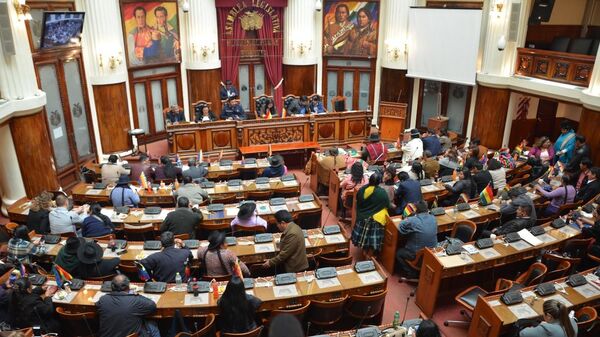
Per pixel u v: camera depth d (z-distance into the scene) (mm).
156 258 5871
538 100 14805
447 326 6496
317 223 8008
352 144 13867
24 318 5219
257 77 16266
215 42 14961
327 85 16484
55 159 10977
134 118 14047
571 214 7582
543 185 8867
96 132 12695
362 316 5723
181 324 5031
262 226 7117
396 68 15258
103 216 7066
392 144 12461
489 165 9391
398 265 7660
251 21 15188
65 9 11164
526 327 4984
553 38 13812
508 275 7391
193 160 9828
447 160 10156
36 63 10102
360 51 15766
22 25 8844
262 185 9133
